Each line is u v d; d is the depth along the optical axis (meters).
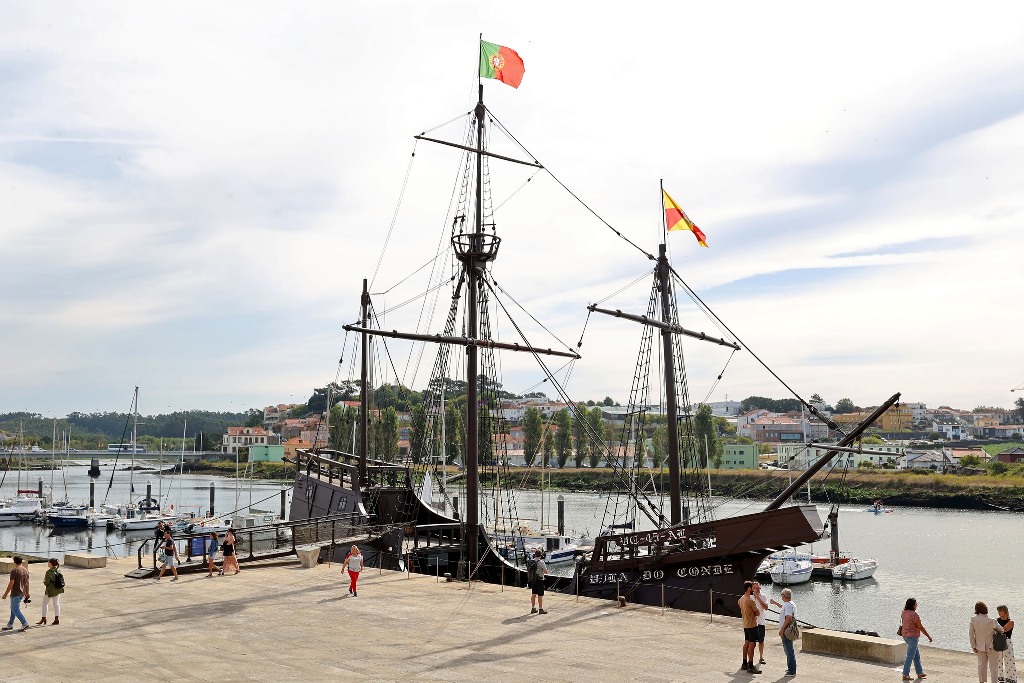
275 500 164.38
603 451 50.72
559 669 21.78
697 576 33.59
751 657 21.56
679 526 34.12
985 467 169.38
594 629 26.89
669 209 46.75
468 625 27.47
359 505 48.78
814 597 68.50
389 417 111.50
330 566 40.88
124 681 20.11
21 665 21.52
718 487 158.38
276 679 20.59
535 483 169.12
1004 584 73.56
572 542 86.25
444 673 21.34
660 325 44.00
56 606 26.86
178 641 24.67
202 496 175.62
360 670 21.59
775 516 31.69
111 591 33.38
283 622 27.70
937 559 86.94
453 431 139.12
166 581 35.97
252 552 42.19
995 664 18.95
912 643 20.50
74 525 114.62
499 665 22.20
